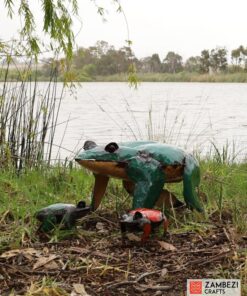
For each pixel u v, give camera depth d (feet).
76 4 19.95
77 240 14.92
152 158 15.88
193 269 13.20
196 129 50.57
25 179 20.45
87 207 15.43
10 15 19.16
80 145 39.68
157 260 13.71
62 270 13.05
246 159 27.61
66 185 19.83
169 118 64.69
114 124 55.93
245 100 106.32
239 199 18.54
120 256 13.92
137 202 15.53
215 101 103.19
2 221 15.92
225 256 13.76
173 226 16.06
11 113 23.30
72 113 72.18
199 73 233.55
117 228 15.79
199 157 26.09
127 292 12.09
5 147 22.58
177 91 149.18
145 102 99.35
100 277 12.78
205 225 15.87
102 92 143.13
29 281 12.54
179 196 18.94
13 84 26.76
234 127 53.47
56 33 19.66
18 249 14.12
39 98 32.32
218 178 20.59
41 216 15.10
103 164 15.74
